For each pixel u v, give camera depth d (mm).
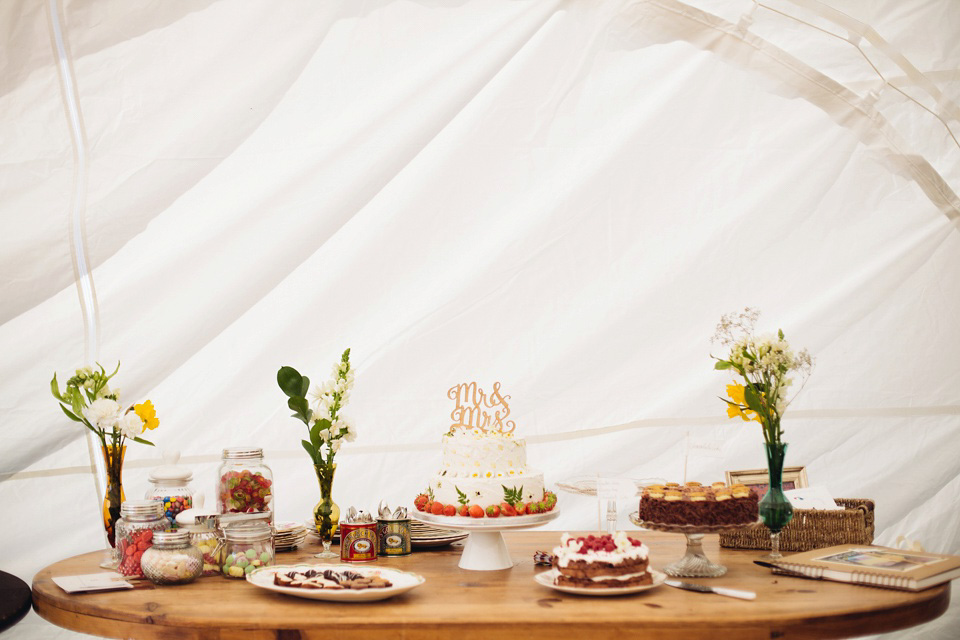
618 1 3717
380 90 3635
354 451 3623
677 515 2285
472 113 3686
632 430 3691
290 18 3586
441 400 3656
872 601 2021
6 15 3385
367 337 3631
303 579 2164
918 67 3760
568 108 3734
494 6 3695
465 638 1903
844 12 3729
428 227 3666
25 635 3432
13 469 3443
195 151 3531
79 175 3465
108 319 3480
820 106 3791
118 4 3473
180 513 2566
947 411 3801
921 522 3791
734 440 3721
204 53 3543
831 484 3764
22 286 3420
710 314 3748
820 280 3775
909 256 3779
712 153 3777
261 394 3586
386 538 2674
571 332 3699
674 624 1887
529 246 3693
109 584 2287
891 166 3797
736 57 3768
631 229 3742
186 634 1952
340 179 3596
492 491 2436
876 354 3803
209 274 3539
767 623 1891
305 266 3609
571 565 2143
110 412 2572
